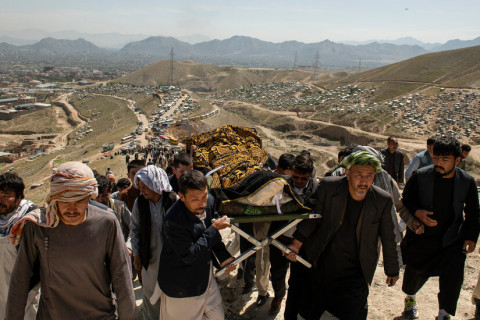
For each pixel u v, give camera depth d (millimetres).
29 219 2789
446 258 3908
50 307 2996
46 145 92750
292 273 3982
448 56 133375
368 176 3176
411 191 4074
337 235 3498
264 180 3508
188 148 6188
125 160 45125
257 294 4930
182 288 3238
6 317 2896
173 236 3145
